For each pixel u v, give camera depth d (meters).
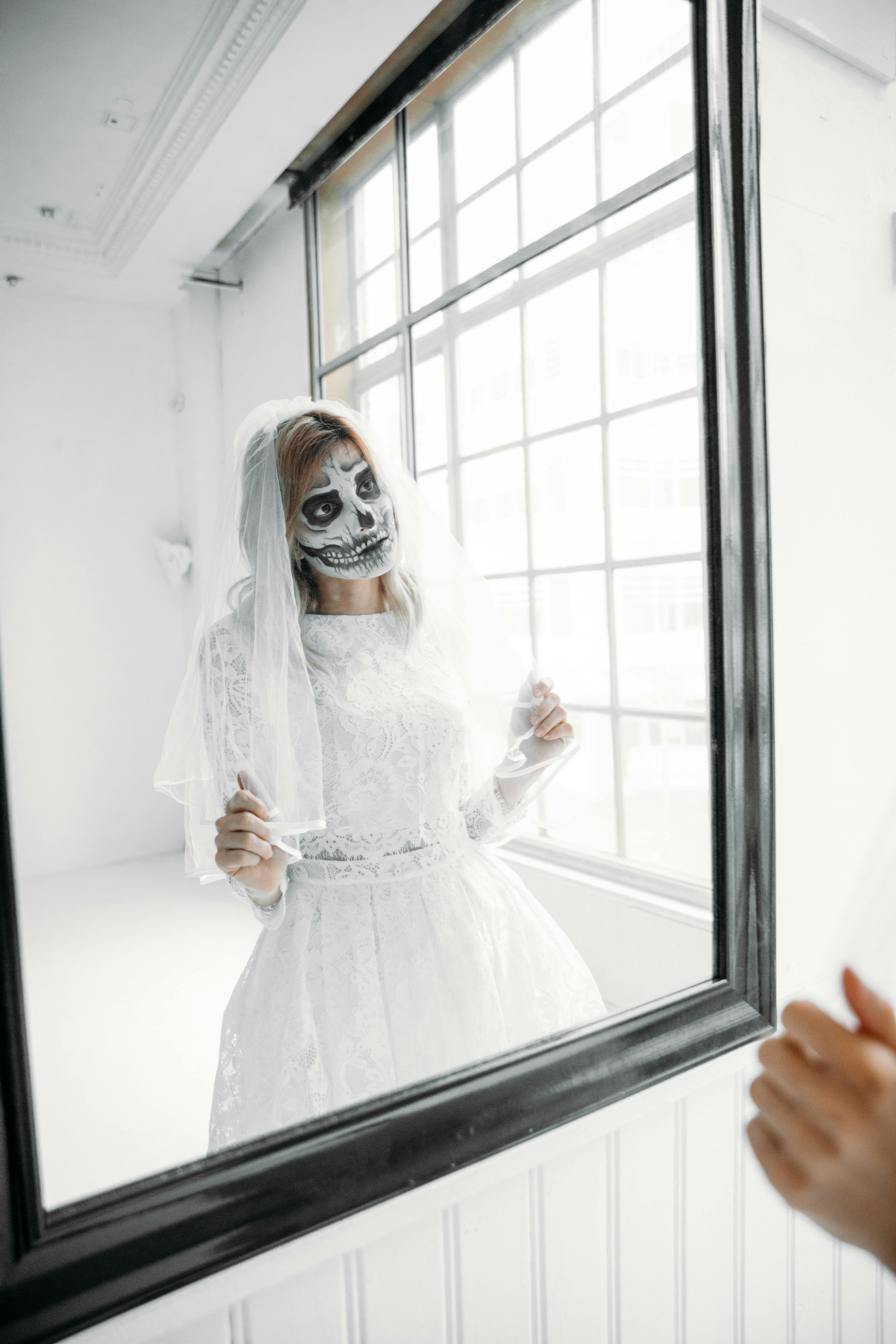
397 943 0.83
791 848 0.94
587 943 1.27
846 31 0.95
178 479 0.91
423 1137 0.56
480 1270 0.64
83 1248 0.44
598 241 1.59
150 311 0.90
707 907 1.19
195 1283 0.49
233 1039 0.76
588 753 1.60
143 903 0.78
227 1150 0.50
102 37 0.63
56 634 0.83
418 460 1.75
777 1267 0.86
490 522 1.74
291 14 0.69
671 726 1.58
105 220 0.78
